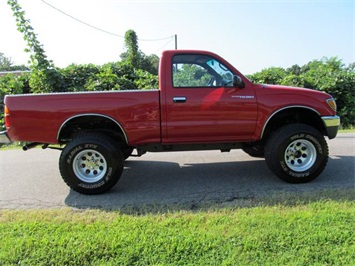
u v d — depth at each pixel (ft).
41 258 9.71
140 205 14.01
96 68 38.70
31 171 20.70
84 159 15.75
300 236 10.32
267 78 39.45
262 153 19.86
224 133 16.10
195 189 16.10
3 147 30.94
